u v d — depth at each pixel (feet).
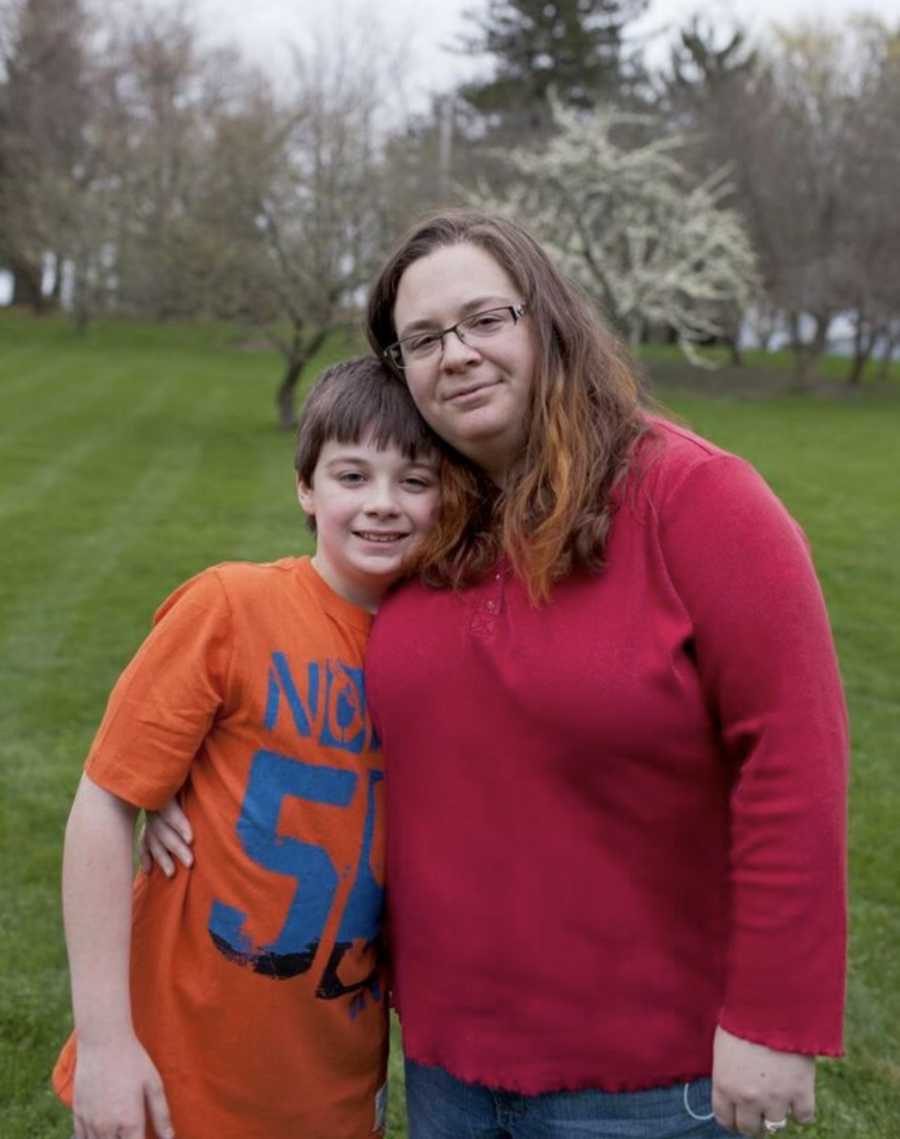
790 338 103.35
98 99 112.78
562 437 4.70
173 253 50.11
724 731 4.49
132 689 5.04
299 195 48.11
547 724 4.55
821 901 4.19
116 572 24.71
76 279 96.43
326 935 5.15
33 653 19.19
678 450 4.64
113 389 63.00
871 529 32.35
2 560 25.34
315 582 5.41
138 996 5.18
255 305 48.83
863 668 20.03
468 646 4.76
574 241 70.64
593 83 107.55
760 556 4.32
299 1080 5.21
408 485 5.27
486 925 4.77
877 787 14.83
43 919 11.02
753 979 4.26
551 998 4.70
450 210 5.23
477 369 4.84
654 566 4.50
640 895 4.62
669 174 76.07
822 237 82.33
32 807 13.42
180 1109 5.11
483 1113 5.08
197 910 5.11
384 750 5.12
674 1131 4.73
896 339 89.61
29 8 111.04
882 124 81.20
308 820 5.11
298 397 60.70
